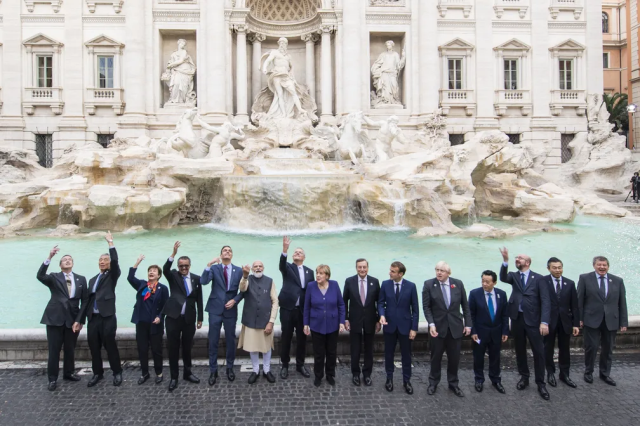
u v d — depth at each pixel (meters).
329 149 28.28
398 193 20.08
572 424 6.07
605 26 46.75
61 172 25.30
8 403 6.50
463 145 23.70
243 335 7.20
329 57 31.98
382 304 7.00
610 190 31.23
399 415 6.29
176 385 6.98
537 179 27.53
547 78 33.97
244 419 6.19
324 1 31.59
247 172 22.55
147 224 19.70
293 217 20.17
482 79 33.50
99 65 31.78
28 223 19.89
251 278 7.24
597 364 7.73
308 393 6.86
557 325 7.14
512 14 33.78
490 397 6.75
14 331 7.84
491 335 6.88
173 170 20.86
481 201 24.84
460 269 13.16
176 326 6.93
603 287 7.08
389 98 32.69
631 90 42.19
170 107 31.45
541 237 17.80
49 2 31.28
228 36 31.11
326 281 7.12
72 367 7.14
